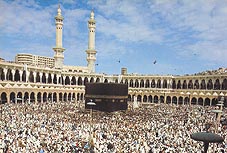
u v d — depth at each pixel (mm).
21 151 24891
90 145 27703
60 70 108188
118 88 69062
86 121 46188
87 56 124500
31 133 32375
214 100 87062
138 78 118312
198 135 11914
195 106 82312
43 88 90812
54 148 26344
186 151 26453
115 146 28203
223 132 36750
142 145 29000
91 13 122625
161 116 55969
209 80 92750
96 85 68812
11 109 55438
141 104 98188
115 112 64812
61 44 114938
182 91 98875
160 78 111562
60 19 113312
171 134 35188
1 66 77750
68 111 62188
